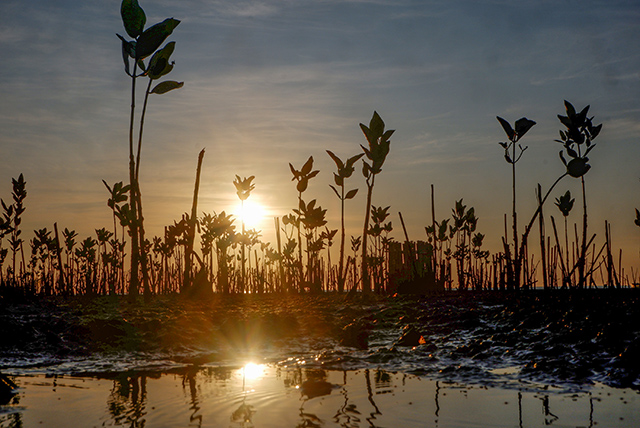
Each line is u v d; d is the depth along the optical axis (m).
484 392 4.43
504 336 7.25
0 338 6.90
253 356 6.66
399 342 7.37
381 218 20.23
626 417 3.60
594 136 12.19
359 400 4.14
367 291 15.05
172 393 4.40
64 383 4.90
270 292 22.70
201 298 16.64
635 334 6.57
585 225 12.24
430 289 17.83
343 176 17.45
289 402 4.05
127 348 6.96
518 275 13.45
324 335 8.38
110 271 22.12
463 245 20.75
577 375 5.04
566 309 9.51
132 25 13.37
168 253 22.66
